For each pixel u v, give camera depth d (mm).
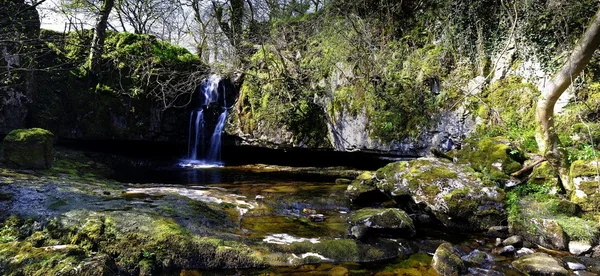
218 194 6188
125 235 3916
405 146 7555
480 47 6855
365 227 4484
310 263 3834
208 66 10328
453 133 6941
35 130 6906
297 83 9156
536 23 6242
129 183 7121
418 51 7680
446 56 7230
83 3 9992
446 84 7086
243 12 11703
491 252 4270
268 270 3682
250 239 4207
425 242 4453
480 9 6910
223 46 12031
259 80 9797
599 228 4359
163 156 11156
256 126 9656
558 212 4707
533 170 5285
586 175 4660
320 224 4969
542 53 6152
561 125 5789
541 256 3936
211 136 10797
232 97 10688
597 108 5621
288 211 5586
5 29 5867
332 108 8570
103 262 3406
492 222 4949
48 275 3164
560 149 5039
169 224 4129
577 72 4539
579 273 3725
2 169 6180
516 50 6438
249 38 10719
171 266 3730
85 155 9578
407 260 4027
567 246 4270
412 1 8164
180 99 10461
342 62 8453
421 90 7379
